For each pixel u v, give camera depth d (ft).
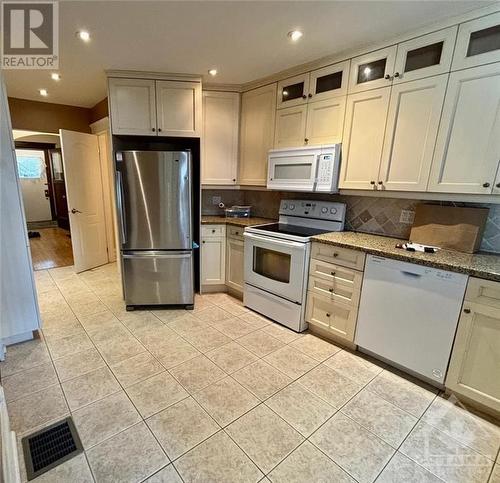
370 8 5.52
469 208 6.43
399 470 4.56
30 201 25.44
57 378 6.44
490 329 5.29
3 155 6.95
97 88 10.77
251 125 10.23
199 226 10.51
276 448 4.88
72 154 12.56
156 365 6.95
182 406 5.72
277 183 9.16
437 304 5.85
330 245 7.54
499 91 5.40
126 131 9.12
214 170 10.73
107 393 6.02
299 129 8.81
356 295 7.19
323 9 5.57
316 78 8.20
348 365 7.08
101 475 4.37
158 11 5.67
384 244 7.15
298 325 8.48
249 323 9.06
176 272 9.64
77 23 6.12
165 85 9.09
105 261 14.76
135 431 5.13
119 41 6.94
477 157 5.77
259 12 5.69
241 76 9.35
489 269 5.25
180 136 9.50
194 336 8.26
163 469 4.49
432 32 6.05
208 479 4.35
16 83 10.09
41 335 8.16
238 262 10.42
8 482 3.50
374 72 7.13
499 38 5.38
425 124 6.37
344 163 7.86
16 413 5.45
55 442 4.88
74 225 12.93
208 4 5.42
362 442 5.02
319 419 5.48
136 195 8.95
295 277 8.30
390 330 6.66
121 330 8.51
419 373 6.35
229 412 5.60
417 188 6.63
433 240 6.97
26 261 7.51
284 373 6.75
